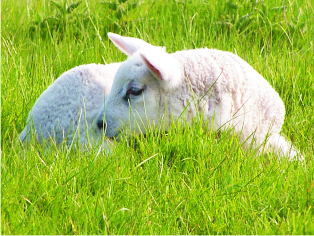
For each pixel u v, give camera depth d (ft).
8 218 17.01
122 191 18.58
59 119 22.44
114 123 21.44
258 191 18.75
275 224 17.24
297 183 18.98
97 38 33.81
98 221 16.98
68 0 39.93
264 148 22.04
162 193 18.35
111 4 37.19
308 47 32.60
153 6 39.14
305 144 23.08
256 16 35.88
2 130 23.34
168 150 20.74
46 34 35.17
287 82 27.86
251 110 22.13
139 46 23.04
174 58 22.26
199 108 21.68
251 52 32.22
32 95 26.13
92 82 22.58
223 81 21.76
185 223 17.63
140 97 21.27
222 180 19.34
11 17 38.24
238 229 16.94
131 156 20.45
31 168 19.01
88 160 19.94
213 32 34.73
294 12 37.35
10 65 29.14
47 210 17.78
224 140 20.98
